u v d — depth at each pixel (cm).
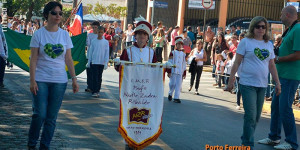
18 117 800
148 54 588
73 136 697
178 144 699
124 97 564
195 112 1030
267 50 652
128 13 3425
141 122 566
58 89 580
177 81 1165
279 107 722
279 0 2684
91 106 978
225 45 1814
